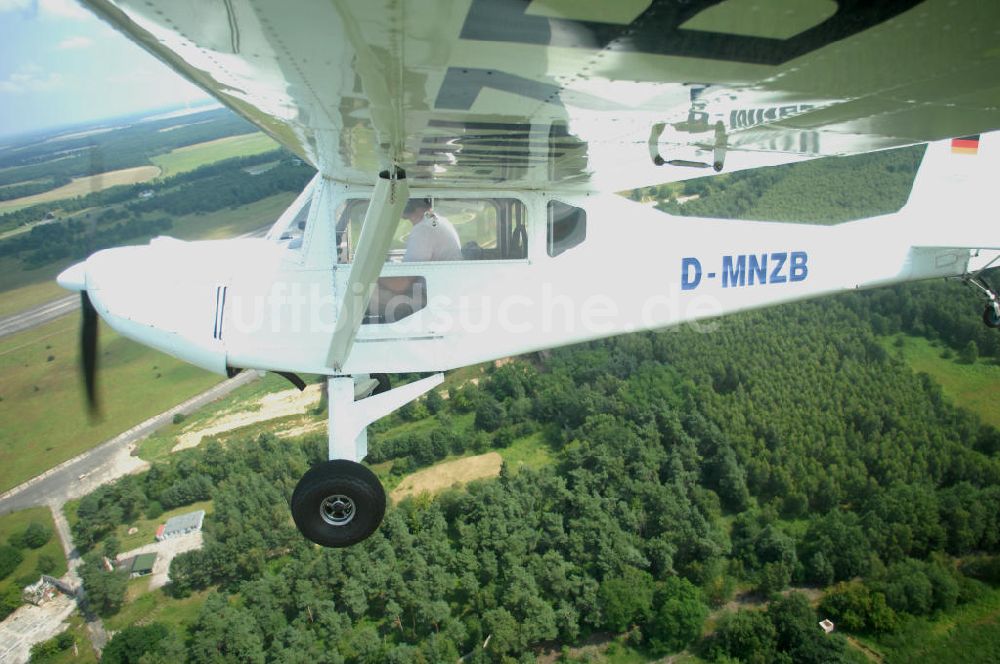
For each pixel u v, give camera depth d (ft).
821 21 5.55
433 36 6.08
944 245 20.08
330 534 14.23
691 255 17.03
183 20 6.31
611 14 5.43
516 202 15.29
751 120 9.83
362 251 11.96
